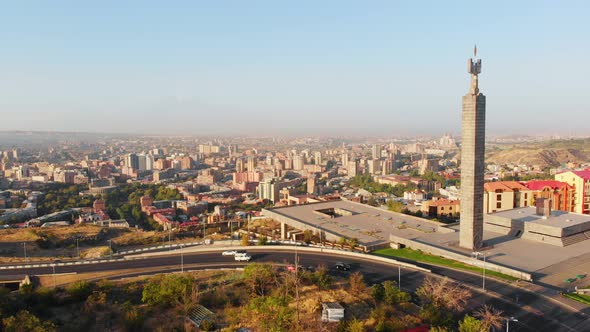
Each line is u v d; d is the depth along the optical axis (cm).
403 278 11575
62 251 17700
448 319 8731
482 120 13162
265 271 10800
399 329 8244
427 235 15800
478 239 13600
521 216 16050
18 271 13300
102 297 9875
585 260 12638
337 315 8631
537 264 12281
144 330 8494
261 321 8500
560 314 9275
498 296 10238
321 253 14312
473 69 12825
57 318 8994
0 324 8019
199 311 9162
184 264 13512
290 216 19600
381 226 17562
